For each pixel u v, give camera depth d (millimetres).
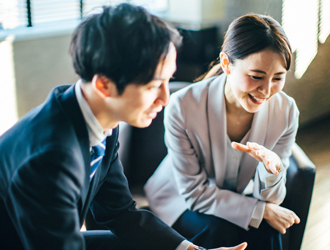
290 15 2660
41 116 791
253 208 1293
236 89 1147
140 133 1599
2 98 2623
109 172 1040
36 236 785
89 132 835
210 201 1329
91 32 711
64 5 3004
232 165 1354
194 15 3145
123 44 694
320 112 3166
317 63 3002
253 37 1060
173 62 751
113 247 1106
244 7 2824
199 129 1312
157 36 702
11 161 769
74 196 793
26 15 2850
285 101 1300
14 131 801
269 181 1285
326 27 2986
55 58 2855
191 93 1320
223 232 1288
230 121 1315
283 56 1059
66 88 884
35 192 745
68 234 794
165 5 3369
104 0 3146
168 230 1079
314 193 2217
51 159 733
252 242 1296
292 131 1327
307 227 1935
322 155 2660
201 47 3018
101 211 1100
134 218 1082
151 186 1536
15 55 2615
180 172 1367
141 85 732
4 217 856
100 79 737
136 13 707
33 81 2766
